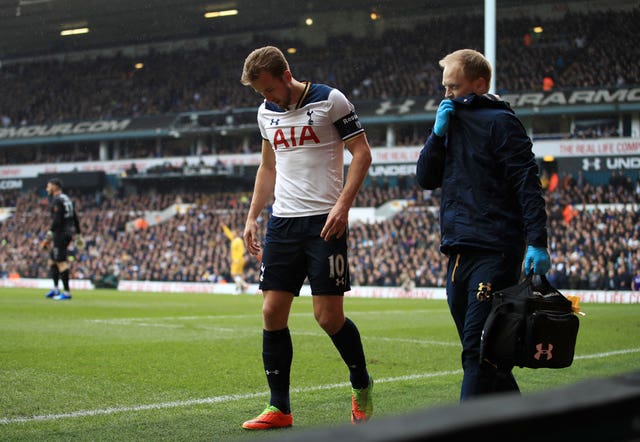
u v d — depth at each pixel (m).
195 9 40.28
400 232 29.48
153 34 44.72
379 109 36.53
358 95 37.94
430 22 39.50
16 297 17.55
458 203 3.22
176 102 41.25
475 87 3.36
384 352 7.21
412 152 35.12
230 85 41.31
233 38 43.78
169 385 5.15
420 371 5.96
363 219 33.22
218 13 40.62
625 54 34.28
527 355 2.77
